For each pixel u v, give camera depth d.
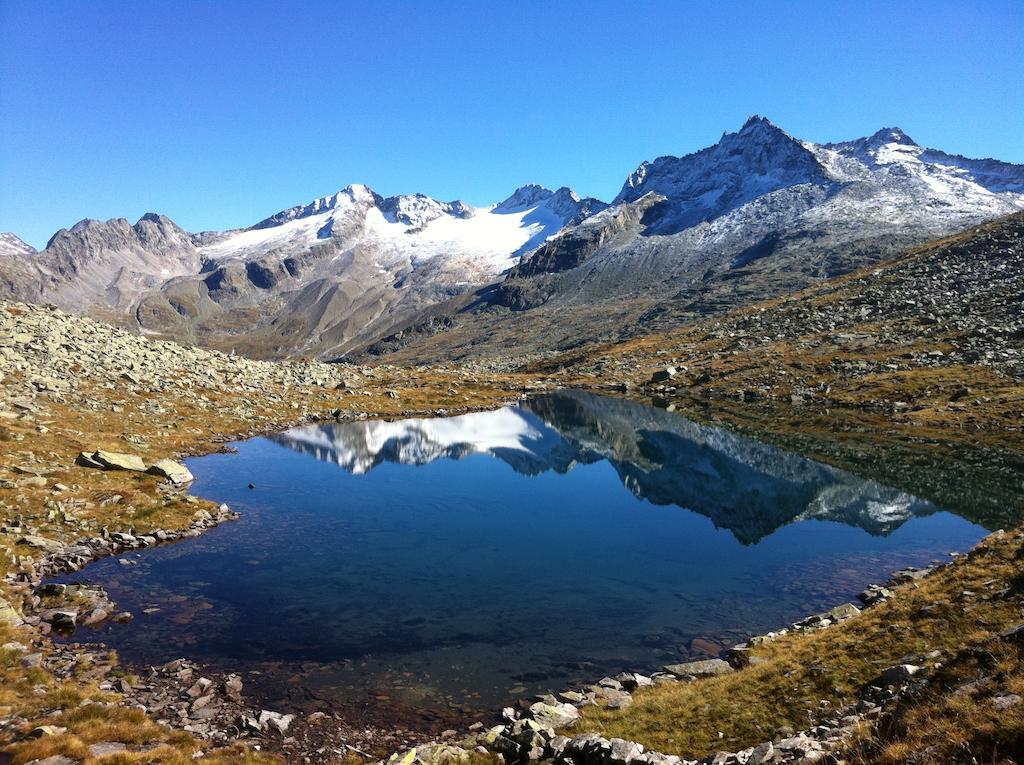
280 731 21.08
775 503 54.06
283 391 107.75
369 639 28.70
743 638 28.62
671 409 111.00
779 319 160.12
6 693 20.98
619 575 37.25
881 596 30.52
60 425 60.91
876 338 121.19
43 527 39.25
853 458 67.25
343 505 53.44
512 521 49.81
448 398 123.25
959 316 117.81
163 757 17.78
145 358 97.06
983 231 163.62
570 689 24.36
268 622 30.34
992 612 20.36
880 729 13.96
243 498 53.78
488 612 31.88
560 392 141.50
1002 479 55.03
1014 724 11.09
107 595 32.50
